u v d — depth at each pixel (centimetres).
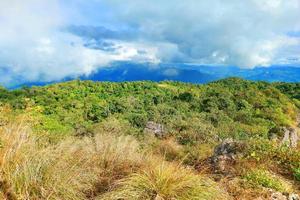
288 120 4766
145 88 7812
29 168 394
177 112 4200
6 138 415
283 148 716
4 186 380
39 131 531
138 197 410
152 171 455
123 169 522
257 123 4116
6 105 530
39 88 5441
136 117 3484
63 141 522
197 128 2358
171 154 1234
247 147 715
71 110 4219
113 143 580
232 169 635
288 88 8656
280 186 556
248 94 5638
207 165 691
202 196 424
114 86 7531
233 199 493
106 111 4216
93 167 502
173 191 420
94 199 420
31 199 380
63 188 400
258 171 589
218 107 4784
